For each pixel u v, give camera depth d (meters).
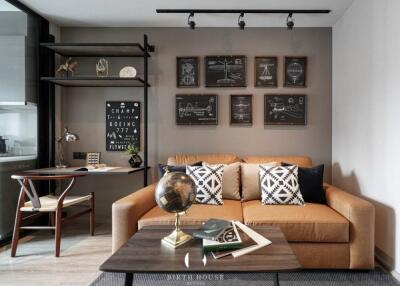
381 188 2.10
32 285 1.81
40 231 2.85
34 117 2.90
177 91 3.14
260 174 2.44
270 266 1.19
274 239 1.48
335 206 2.11
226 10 2.71
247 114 3.09
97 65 3.03
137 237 1.54
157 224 1.94
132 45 2.78
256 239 1.47
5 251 2.34
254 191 2.46
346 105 2.70
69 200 2.46
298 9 2.69
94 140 3.18
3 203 2.52
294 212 2.03
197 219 1.96
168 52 3.14
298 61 3.07
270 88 3.10
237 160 2.85
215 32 3.12
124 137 3.17
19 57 2.70
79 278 1.90
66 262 2.14
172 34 3.14
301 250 1.89
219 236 1.40
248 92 3.11
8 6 2.56
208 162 2.79
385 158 2.04
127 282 1.29
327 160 3.07
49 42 3.00
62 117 3.20
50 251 2.34
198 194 2.33
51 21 3.03
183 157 2.86
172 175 1.46
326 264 1.88
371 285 1.79
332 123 3.04
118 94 3.17
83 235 2.72
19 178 2.20
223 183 2.49
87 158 3.13
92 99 3.18
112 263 1.22
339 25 2.87
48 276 1.93
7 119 2.58
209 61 3.11
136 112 3.16
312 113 3.08
